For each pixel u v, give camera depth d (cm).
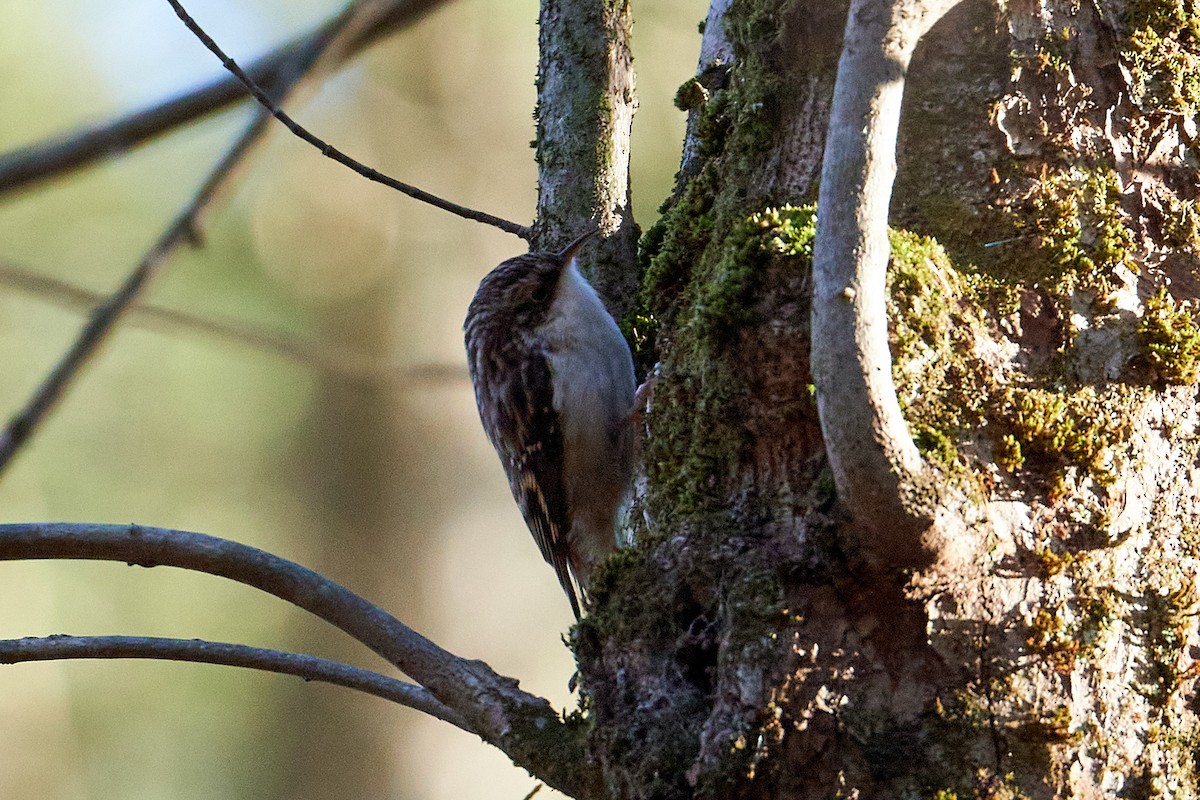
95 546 453
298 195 1561
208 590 1709
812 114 443
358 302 1606
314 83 709
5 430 618
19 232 1480
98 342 638
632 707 396
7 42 1405
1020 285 397
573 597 750
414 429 1706
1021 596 371
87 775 1664
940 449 376
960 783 360
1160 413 392
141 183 1502
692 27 1088
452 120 1608
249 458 1684
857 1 336
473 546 1706
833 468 350
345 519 1681
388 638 442
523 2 1589
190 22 577
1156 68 407
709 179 479
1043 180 402
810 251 411
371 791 1655
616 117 631
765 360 412
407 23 748
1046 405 384
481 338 730
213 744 1678
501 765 1695
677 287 488
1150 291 397
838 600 377
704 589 403
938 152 411
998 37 410
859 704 368
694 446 426
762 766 367
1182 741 371
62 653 468
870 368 332
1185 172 405
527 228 646
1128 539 379
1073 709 365
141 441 1642
